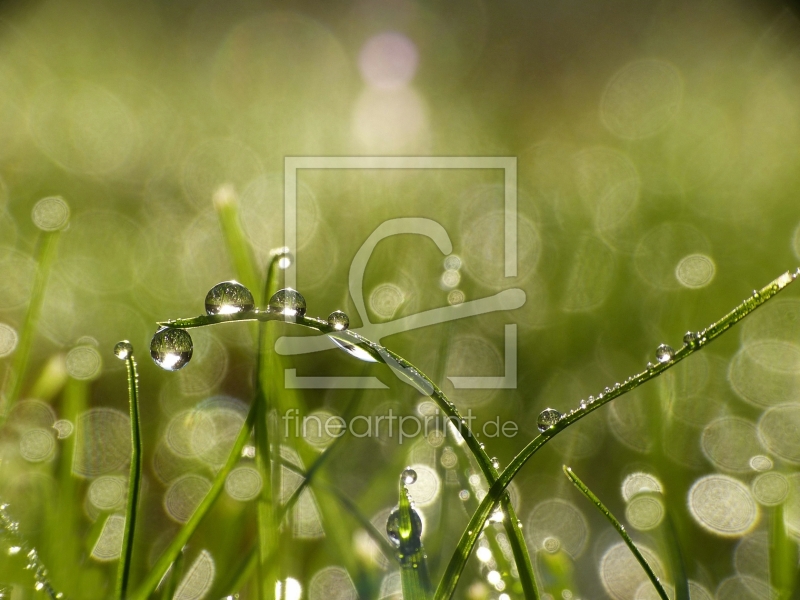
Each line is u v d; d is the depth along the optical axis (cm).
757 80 53
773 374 21
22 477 17
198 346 22
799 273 15
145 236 37
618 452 19
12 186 43
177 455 18
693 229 35
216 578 16
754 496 17
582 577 16
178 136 54
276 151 53
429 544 16
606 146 49
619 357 23
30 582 15
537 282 29
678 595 15
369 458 18
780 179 41
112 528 16
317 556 16
